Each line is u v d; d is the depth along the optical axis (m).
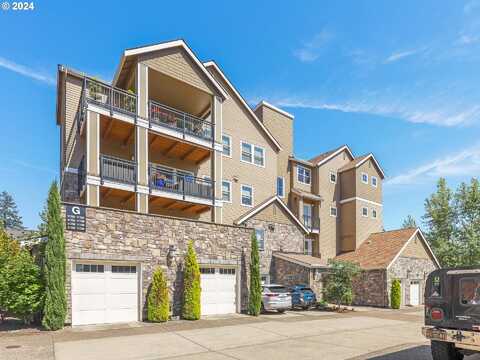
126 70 19.28
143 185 18.09
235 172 25.84
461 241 40.00
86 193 16.30
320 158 34.56
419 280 28.34
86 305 12.56
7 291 11.48
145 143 18.33
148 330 12.00
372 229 34.19
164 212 21.80
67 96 19.02
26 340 10.04
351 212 33.16
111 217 13.39
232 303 16.75
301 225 27.73
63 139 19.42
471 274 6.99
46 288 11.62
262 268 24.69
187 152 21.86
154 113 20.73
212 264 16.09
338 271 21.42
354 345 10.40
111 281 13.24
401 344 10.67
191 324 13.45
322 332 12.70
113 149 20.06
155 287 13.81
